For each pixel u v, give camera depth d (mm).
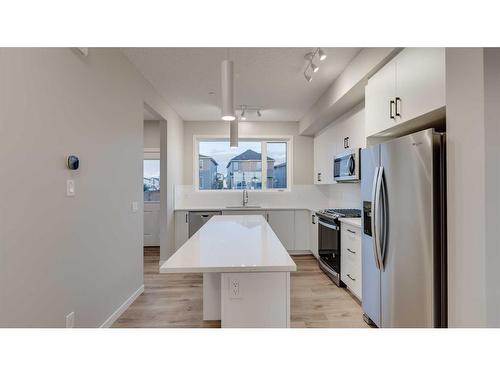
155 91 3846
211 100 4328
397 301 1978
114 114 2598
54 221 1735
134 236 3104
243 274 1633
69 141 1894
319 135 5242
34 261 1564
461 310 1521
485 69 1385
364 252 2520
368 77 2729
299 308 2883
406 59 2084
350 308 2881
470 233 1462
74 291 1950
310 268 4312
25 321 1499
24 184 1496
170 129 4637
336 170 4004
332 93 3605
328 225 3738
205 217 5078
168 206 4555
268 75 3387
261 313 1640
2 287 1360
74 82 1957
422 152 1729
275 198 5707
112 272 2557
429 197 1682
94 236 2229
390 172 2035
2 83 1363
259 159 5867
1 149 1355
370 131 2631
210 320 2611
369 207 2391
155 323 2572
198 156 5781
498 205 1375
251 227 2680
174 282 3705
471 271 1459
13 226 1424
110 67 2516
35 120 1578
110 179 2512
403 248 1899
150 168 5934
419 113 1942
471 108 1452
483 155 1383
